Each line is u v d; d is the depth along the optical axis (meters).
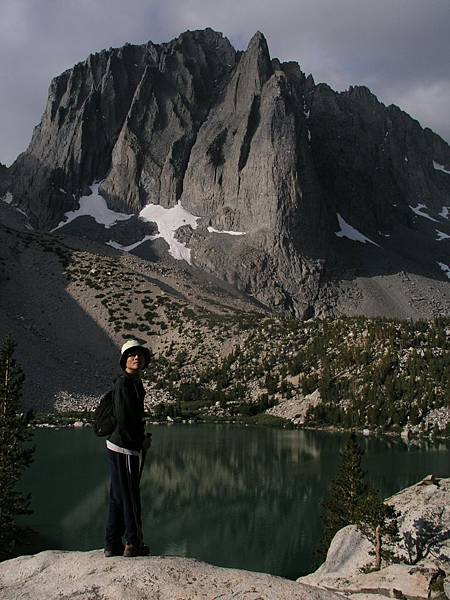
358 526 32.66
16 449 49.97
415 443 108.25
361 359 144.62
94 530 53.97
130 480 9.66
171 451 95.19
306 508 63.91
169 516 60.94
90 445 95.25
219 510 62.91
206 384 156.50
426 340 150.12
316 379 144.12
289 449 98.00
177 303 198.12
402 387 132.50
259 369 157.62
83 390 147.62
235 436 112.19
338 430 123.38
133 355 9.93
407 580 23.81
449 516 32.19
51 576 9.02
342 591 24.86
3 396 50.59
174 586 8.12
